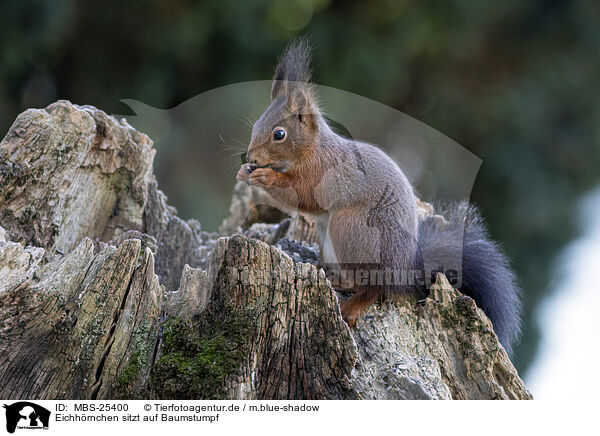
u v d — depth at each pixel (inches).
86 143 316.5
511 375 280.8
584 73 829.2
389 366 266.7
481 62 835.4
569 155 832.3
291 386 255.8
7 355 250.2
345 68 730.8
